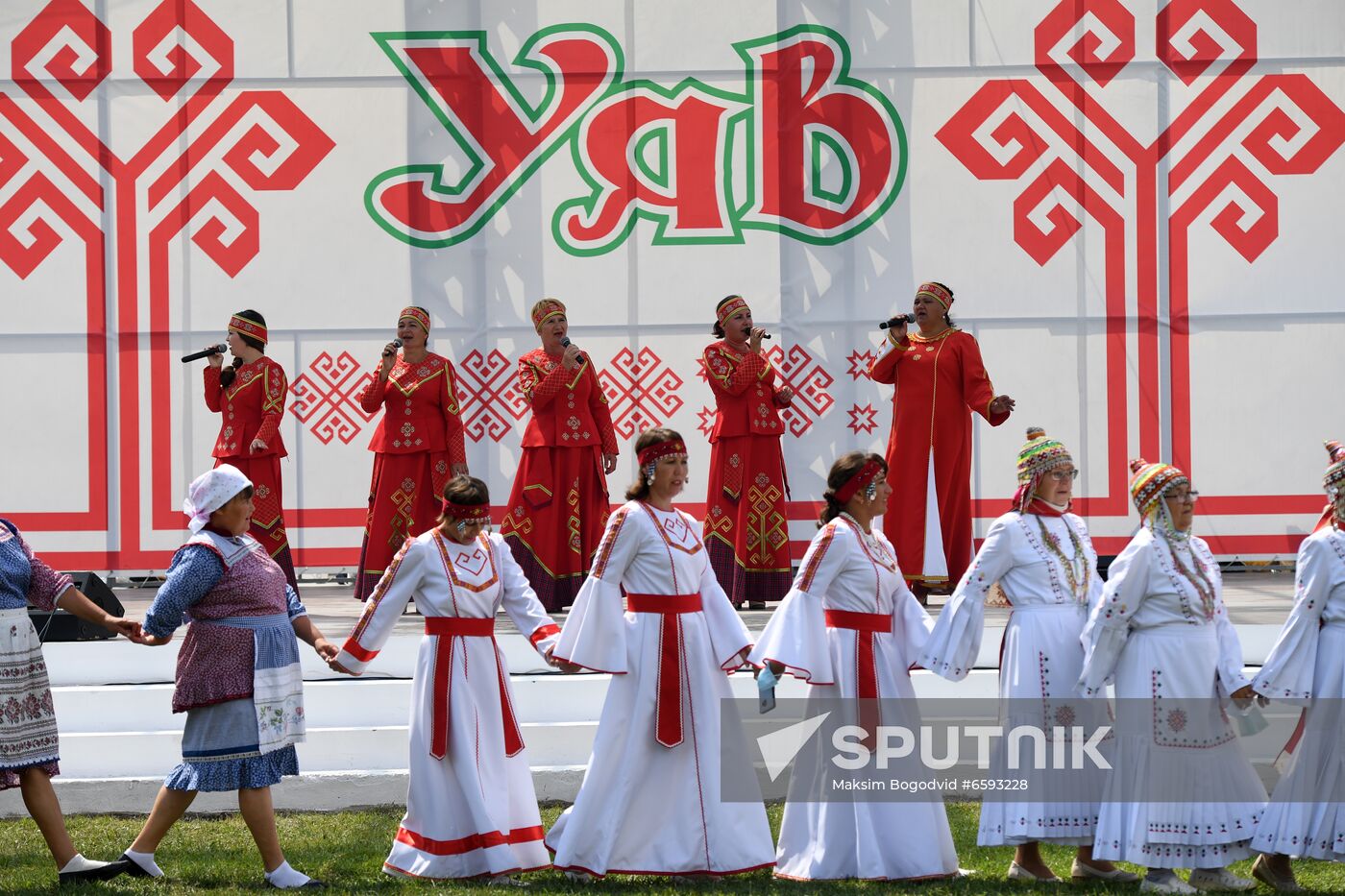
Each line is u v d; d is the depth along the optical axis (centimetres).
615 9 2405
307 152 2405
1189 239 2394
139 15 2392
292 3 2400
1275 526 2389
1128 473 2402
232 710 1309
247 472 2127
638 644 1357
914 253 2408
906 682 1362
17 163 2386
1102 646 1277
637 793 1340
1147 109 2389
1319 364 2386
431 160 2408
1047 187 2400
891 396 2402
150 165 2394
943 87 2400
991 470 2411
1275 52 2381
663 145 2408
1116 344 2398
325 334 2412
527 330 2412
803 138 2408
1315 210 2386
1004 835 1315
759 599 2105
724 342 2098
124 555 2398
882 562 1363
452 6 2405
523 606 1401
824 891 1273
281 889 1298
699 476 2417
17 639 1312
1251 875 1364
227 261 2400
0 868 1425
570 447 2083
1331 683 1284
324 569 2433
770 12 2406
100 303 2389
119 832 1597
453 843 1345
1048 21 2395
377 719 1792
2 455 2383
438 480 2155
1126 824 1266
